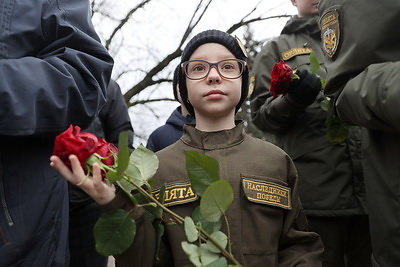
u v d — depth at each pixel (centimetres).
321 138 229
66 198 152
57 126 138
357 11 150
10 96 127
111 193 109
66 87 137
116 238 106
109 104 253
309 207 227
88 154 103
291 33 259
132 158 117
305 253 141
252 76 264
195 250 105
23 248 134
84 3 161
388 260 152
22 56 141
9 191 134
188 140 149
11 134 127
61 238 146
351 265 237
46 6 148
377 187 156
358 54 148
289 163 149
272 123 241
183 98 177
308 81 217
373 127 147
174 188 139
